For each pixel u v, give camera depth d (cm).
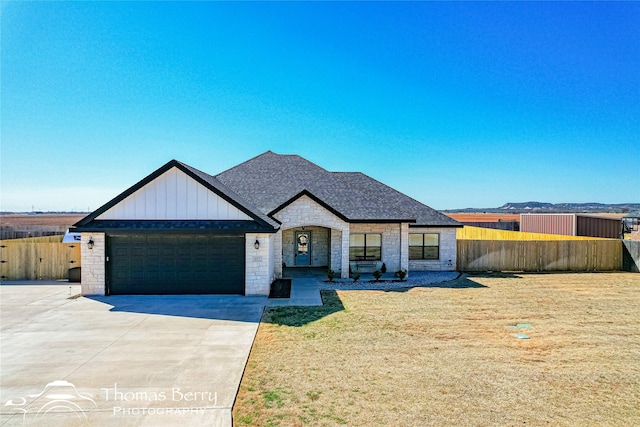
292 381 761
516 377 792
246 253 1539
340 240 2038
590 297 1566
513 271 2259
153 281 1536
